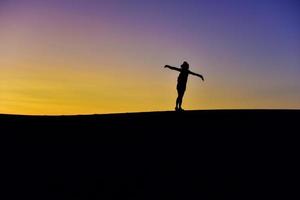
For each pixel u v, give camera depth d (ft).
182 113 65.00
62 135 56.29
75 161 47.75
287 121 55.57
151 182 42.09
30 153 50.42
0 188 42.45
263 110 63.62
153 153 48.80
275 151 46.75
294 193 38.37
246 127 54.54
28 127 60.13
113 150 50.34
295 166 43.19
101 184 42.24
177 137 53.11
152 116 64.03
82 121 63.10
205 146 49.67
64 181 43.21
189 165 45.21
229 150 48.03
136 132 56.03
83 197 39.93
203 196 38.91
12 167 46.93
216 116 61.41
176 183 41.60
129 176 43.60
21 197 40.45
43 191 41.45
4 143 53.88
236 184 40.63
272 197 37.96
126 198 39.42
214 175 42.65
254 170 43.09
